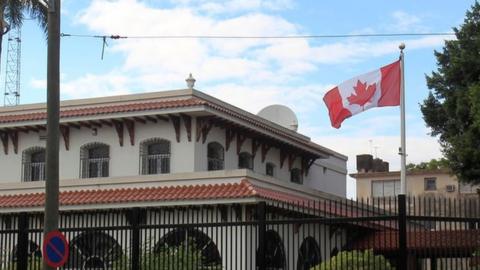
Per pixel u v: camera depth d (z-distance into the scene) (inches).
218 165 1243.2
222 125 1232.8
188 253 676.7
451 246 585.0
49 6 594.9
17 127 1283.2
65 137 1274.6
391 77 1016.9
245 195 945.5
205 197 965.2
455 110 1120.8
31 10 1161.4
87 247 699.4
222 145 1248.2
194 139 1186.0
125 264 662.5
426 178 2411.4
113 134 1248.2
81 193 1091.9
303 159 1521.9
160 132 1213.7
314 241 698.2
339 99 1038.4
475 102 1038.4
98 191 1089.4
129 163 1227.2
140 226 651.5
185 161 1185.4
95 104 1261.1
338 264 661.9
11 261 748.0
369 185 2519.7
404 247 545.6
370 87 1024.2
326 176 1659.7
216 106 1200.8
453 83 1139.9
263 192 994.7
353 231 902.4
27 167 1307.8
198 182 1035.3
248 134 1298.0
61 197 1077.1
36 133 1302.9
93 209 1028.5
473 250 583.5
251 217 957.2
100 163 1256.2
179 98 1210.6
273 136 1338.6
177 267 668.1
